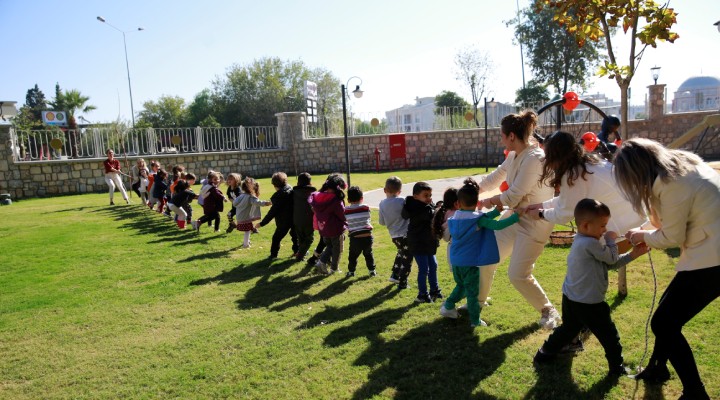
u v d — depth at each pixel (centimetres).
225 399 302
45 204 1483
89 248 779
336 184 568
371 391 299
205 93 5175
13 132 1772
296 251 682
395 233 514
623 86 636
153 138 2075
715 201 240
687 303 253
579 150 317
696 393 253
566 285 302
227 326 424
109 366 360
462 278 385
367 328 401
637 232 279
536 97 3134
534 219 343
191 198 925
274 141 2414
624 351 329
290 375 328
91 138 1950
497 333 373
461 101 4125
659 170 247
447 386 300
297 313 448
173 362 359
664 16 581
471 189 377
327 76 4791
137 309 483
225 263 653
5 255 742
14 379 348
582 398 278
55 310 488
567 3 634
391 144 2406
